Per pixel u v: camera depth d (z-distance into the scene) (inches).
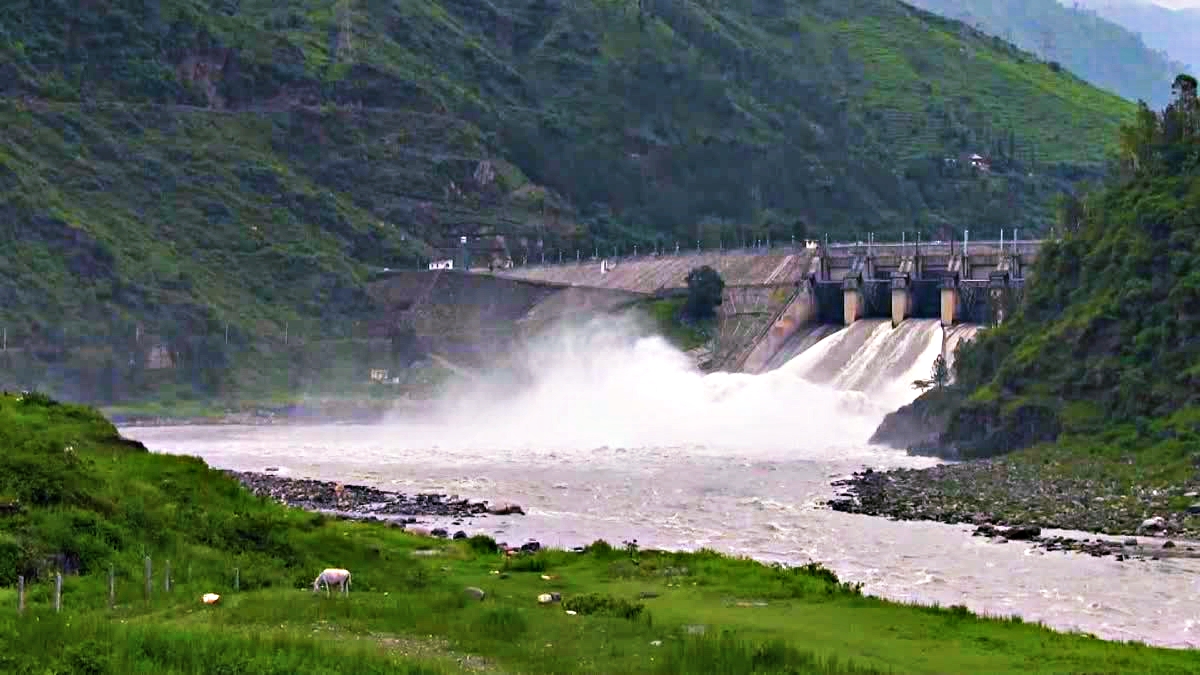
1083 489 6993.1
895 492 7342.5
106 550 4357.8
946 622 3986.2
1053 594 4867.1
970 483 7421.3
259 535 4849.9
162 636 3437.5
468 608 4015.8
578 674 3339.1
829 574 4788.4
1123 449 7736.2
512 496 7564.0
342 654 3361.2
